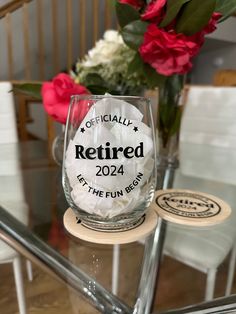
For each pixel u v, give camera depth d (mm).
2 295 636
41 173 1006
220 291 638
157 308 524
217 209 619
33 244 617
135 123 451
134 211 483
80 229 500
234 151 1242
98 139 439
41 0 2717
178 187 776
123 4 713
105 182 445
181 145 1302
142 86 878
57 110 663
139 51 712
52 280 587
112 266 561
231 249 634
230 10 706
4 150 1255
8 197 807
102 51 866
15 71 3303
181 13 673
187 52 679
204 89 1361
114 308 510
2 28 2797
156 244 595
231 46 1546
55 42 2879
